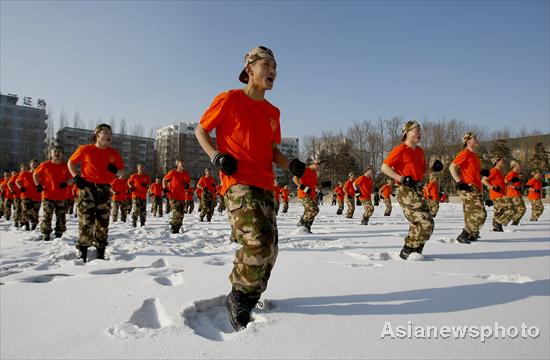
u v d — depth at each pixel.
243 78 2.92
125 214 13.73
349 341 2.09
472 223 6.26
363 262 4.49
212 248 6.31
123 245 6.52
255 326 2.27
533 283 3.41
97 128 5.55
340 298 2.89
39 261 5.23
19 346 2.04
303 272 3.85
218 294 2.87
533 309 2.67
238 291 2.39
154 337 2.12
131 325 2.28
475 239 6.37
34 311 2.62
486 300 2.86
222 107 2.59
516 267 4.20
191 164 81.69
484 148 52.03
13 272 4.38
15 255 5.69
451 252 5.32
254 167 2.56
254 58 2.70
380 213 19.19
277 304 2.75
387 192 16.86
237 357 1.88
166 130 100.12
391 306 2.70
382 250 5.49
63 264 4.89
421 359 1.90
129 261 4.79
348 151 61.84
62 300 2.87
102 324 2.35
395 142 59.06
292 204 36.44
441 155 54.53
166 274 3.83
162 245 6.58
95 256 5.89
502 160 8.47
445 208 23.83
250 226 2.40
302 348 1.99
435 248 5.70
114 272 4.25
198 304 2.66
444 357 1.92
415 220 4.68
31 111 70.69
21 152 63.16
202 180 13.23
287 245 6.31
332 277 3.61
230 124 2.61
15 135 68.69
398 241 6.68
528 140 59.22
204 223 12.50
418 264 4.37
